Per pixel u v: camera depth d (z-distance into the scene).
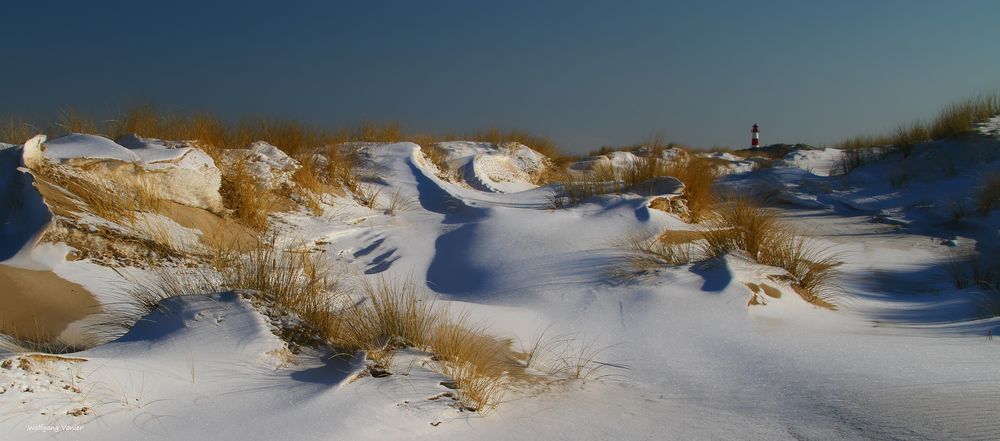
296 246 7.53
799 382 4.22
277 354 4.00
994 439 3.21
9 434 2.80
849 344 4.93
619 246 7.61
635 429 3.61
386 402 3.58
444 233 8.59
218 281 5.42
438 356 4.34
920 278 8.02
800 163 19.09
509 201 10.49
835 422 3.58
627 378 4.51
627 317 5.68
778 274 6.59
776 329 5.38
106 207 6.27
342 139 12.29
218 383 3.61
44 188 5.94
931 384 3.99
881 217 11.59
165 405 3.30
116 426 3.04
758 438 3.46
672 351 4.98
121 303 5.06
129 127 9.30
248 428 3.16
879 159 16.12
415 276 7.39
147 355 3.80
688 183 9.98
